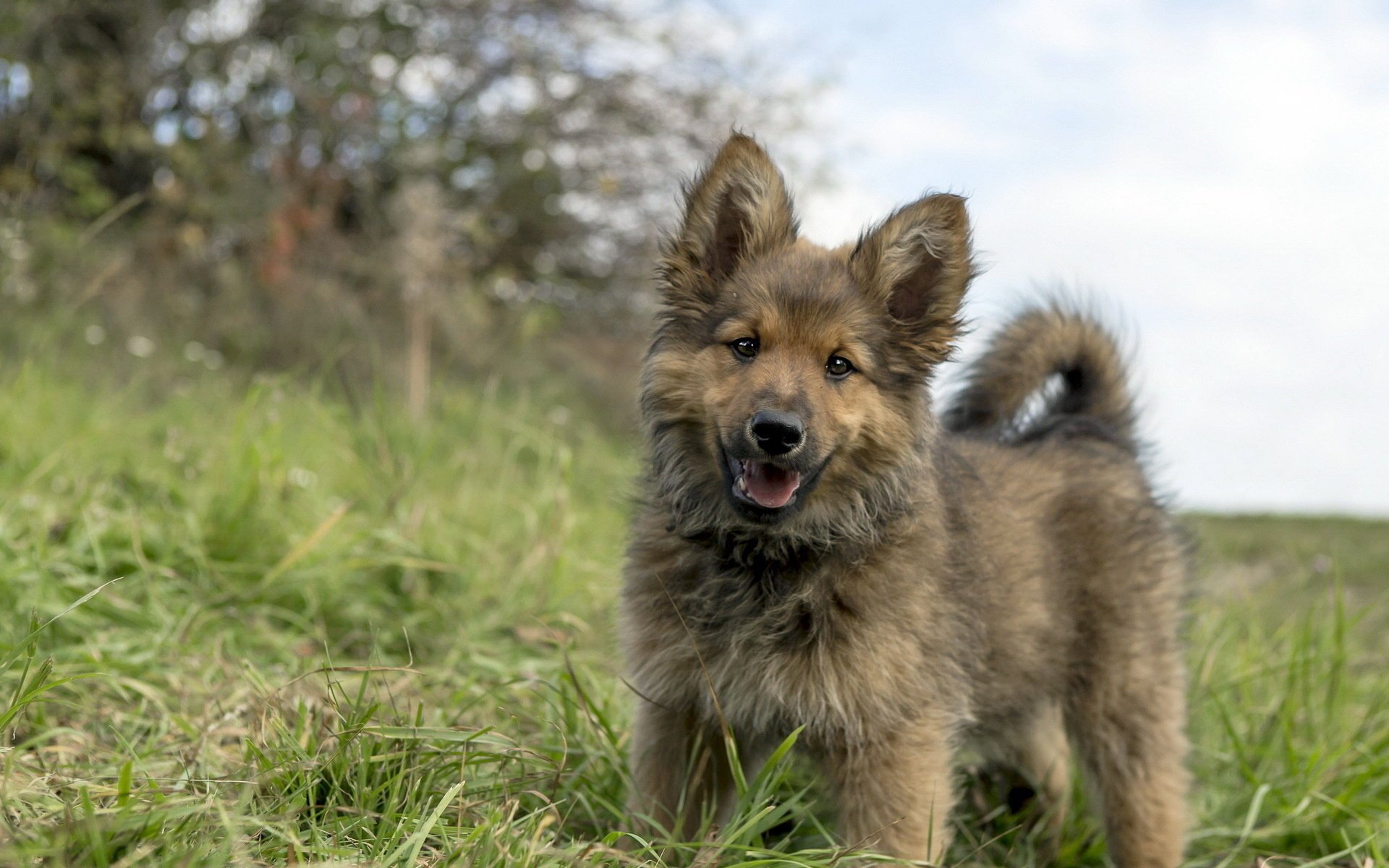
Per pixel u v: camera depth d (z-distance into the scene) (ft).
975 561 5.46
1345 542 10.77
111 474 6.64
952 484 5.51
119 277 10.36
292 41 12.92
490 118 13.79
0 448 6.72
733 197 5.41
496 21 13.57
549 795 5.26
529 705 5.80
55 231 10.19
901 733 5.17
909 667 5.17
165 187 11.10
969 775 5.99
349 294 11.66
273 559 6.29
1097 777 5.78
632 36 14.16
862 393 5.24
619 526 7.55
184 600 5.99
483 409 9.55
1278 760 6.07
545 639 6.21
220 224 11.63
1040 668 5.64
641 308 14.51
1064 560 5.69
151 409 8.54
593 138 14.10
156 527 6.26
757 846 5.19
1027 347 5.83
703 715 5.26
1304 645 6.27
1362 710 6.40
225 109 12.84
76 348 9.32
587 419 12.41
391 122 12.75
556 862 4.75
